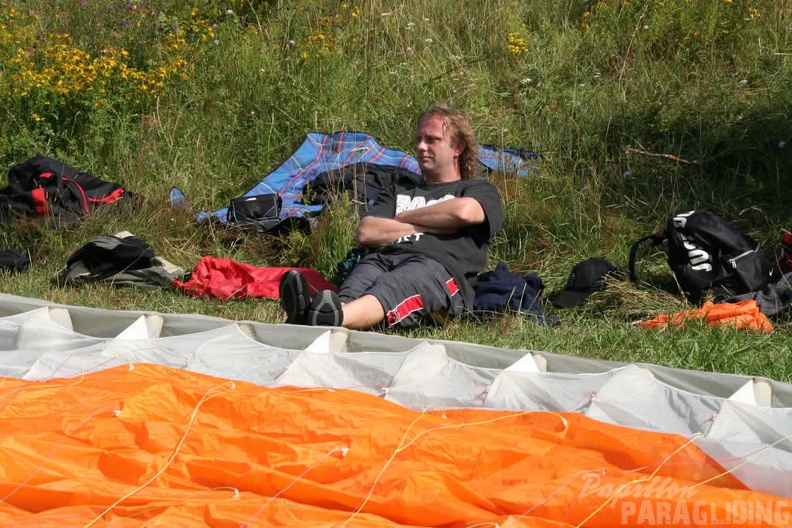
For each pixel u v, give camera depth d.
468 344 12.73
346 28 36.28
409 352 12.20
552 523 7.63
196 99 32.03
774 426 9.55
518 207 24.14
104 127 29.09
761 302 18.42
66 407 10.63
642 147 26.89
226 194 29.12
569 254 22.83
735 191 25.00
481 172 26.06
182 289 20.62
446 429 9.67
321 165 27.94
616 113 28.61
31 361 12.73
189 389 10.96
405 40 35.97
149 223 23.98
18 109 28.67
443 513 7.88
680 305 19.19
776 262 21.08
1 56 30.02
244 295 20.06
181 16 35.62
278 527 7.70
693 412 9.98
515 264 22.59
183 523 7.80
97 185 24.70
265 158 30.30
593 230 23.28
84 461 9.22
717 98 29.09
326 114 31.50
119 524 7.93
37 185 23.69
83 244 21.86
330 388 11.19
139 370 11.68
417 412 10.61
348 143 28.66
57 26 34.91
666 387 10.72
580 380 11.05
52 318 14.48
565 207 24.25
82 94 29.30
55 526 7.93
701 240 19.39
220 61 33.47
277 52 34.38
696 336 16.53
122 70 30.64
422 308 17.03
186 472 8.95
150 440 9.48
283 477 8.49
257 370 12.14
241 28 36.50
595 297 19.98
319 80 32.75
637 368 11.29
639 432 9.19
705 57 33.19
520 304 18.45
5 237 23.03
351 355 12.25
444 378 11.55
